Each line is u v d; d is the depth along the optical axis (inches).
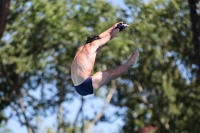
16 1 3029.0
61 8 3070.9
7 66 3223.4
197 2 1943.9
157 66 3358.8
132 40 3208.7
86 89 848.9
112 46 3112.7
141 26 3110.2
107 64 3336.6
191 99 3319.4
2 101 3348.9
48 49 3179.1
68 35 3019.2
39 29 3038.9
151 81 3422.7
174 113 3528.5
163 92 3467.0
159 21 3127.5
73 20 3122.5
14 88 3316.9
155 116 3572.8
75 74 849.5
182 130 3388.3
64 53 3211.1
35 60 3147.1
